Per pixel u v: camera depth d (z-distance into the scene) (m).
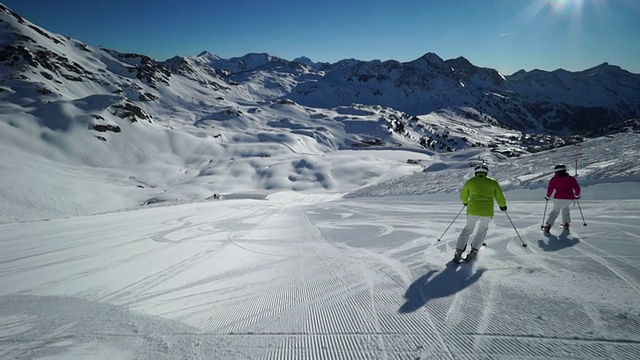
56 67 189.25
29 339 3.54
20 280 5.55
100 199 54.88
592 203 9.22
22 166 54.38
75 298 4.70
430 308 3.80
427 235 7.75
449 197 15.40
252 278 5.41
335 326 3.57
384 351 3.05
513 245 6.00
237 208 19.31
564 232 6.58
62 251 7.64
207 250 7.59
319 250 7.11
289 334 3.47
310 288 4.77
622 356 2.68
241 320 3.86
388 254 6.27
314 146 167.25
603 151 17.14
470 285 4.35
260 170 97.00
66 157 97.12
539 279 4.31
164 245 8.19
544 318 3.35
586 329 3.09
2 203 39.62
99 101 127.19
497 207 10.20
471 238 6.91
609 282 4.03
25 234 10.09
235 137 153.88
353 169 96.06
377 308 3.92
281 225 11.40
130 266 6.29
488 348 2.95
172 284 5.23
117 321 3.93
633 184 9.91
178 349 3.27
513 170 17.41
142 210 18.14
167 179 96.81
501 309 3.63
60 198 47.53
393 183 27.81
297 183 87.75
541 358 2.75
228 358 3.08
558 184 6.55
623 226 6.61
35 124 105.50
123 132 117.25
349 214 13.27
